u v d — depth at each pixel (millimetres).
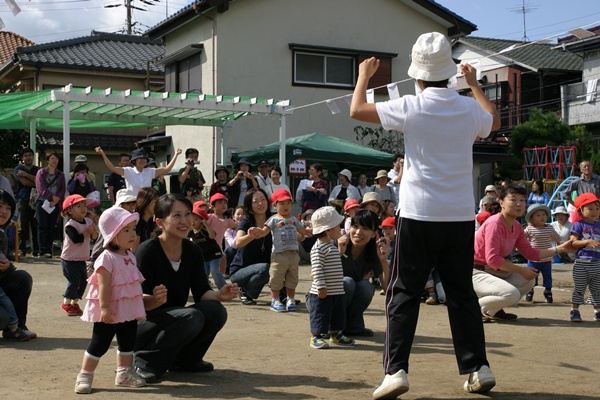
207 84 19047
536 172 21750
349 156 16109
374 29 20406
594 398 4371
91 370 4500
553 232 8922
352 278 6555
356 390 4547
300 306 8328
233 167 17047
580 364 5406
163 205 4879
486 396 4375
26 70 22938
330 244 6086
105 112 14875
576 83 24156
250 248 8406
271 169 13867
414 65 4414
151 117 15367
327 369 5188
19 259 12484
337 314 6090
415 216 4254
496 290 7254
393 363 4207
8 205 6125
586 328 7074
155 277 4898
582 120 23984
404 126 4281
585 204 7445
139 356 4816
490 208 10109
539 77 26438
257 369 5188
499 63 26969
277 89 19234
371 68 4484
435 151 4250
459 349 4406
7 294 6262
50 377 4879
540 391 4527
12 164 20594
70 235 7492
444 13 20797
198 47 19203
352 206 9195
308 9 19594
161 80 24375
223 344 6133
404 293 4301
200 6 18359
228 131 18656
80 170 12828
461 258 4348
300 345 6105
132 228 4586
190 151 13461
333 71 19953
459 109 4305
